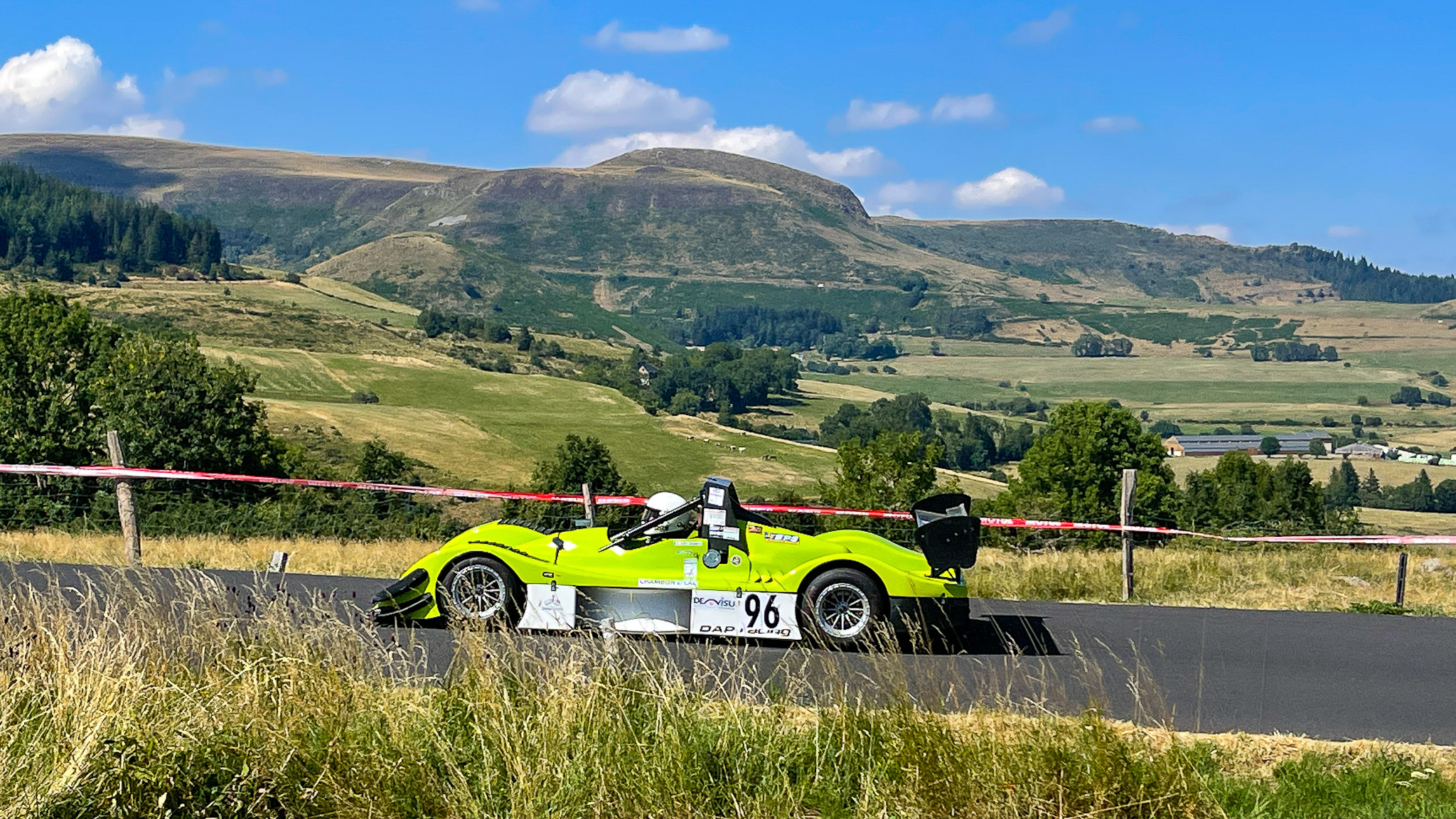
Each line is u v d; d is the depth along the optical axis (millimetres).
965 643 9398
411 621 9398
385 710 6031
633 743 5812
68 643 6512
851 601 8984
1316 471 176125
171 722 5785
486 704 6055
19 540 15406
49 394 47250
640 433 150375
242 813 5328
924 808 5488
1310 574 14430
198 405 46188
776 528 9180
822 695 6828
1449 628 10508
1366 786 6098
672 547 9117
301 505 21984
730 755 5867
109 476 13680
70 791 5246
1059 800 5457
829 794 5645
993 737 6105
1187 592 13211
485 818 5375
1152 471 63031
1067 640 9562
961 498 9352
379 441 85375
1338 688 8188
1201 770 6141
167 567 12352
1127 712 7352
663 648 8539
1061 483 62906
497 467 123750
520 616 9141
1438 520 127938
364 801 5398
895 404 197625
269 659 6543
